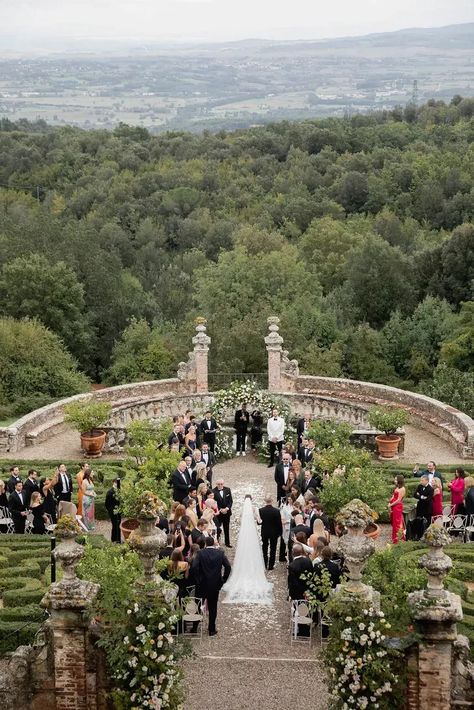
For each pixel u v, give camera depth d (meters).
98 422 33.50
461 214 94.69
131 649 14.66
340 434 31.39
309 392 42.47
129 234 100.69
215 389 44.81
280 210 101.50
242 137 133.50
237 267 68.00
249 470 32.59
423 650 14.73
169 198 106.75
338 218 99.19
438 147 120.38
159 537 15.05
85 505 25.69
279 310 64.19
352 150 124.25
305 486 25.36
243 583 21.12
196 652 18.16
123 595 14.88
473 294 69.12
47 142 133.88
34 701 15.53
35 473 25.45
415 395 39.28
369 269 73.50
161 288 82.12
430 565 14.71
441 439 36.31
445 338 63.19
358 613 14.58
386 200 101.94
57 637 15.19
